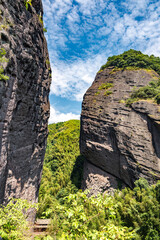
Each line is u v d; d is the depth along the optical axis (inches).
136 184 685.3
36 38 471.2
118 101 987.3
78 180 1229.1
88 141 1072.2
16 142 390.3
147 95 875.4
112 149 906.7
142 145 766.5
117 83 1093.1
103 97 1099.9
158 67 1072.2
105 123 977.5
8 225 159.2
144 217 506.0
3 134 291.1
